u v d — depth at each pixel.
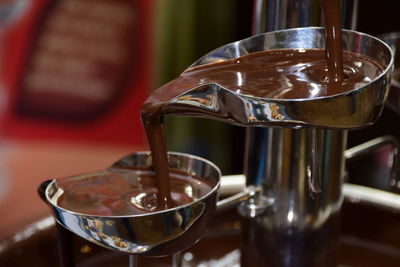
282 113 0.87
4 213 2.44
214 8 2.50
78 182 0.98
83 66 2.53
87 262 1.15
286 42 0.96
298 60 0.95
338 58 0.91
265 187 1.03
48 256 1.13
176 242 0.92
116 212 0.94
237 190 1.22
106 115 2.58
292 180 1.02
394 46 1.09
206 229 0.94
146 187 0.99
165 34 2.51
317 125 0.87
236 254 1.19
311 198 1.02
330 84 0.90
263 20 1.01
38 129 2.58
